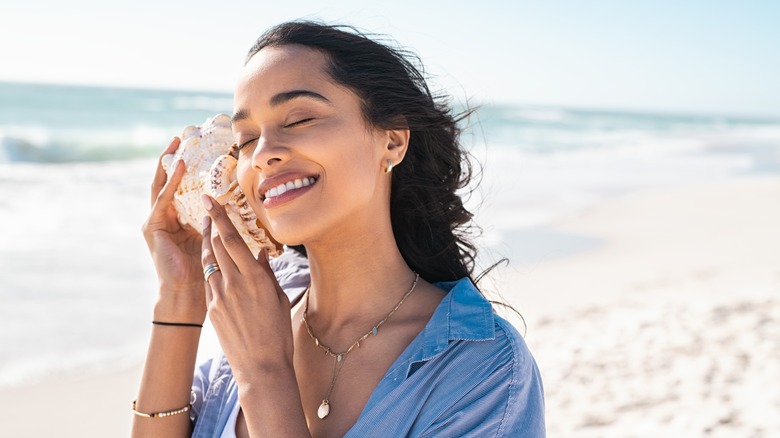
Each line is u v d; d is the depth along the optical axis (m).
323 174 1.57
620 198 16.64
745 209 15.09
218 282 1.64
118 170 18.64
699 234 12.25
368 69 1.63
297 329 1.82
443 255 1.92
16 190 14.10
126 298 7.48
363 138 1.61
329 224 1.58
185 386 1.86
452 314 1.59
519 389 1.53
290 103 1.56
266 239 1.80
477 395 1.52
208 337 3.54
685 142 42.47
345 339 1.69
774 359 5.37
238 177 1.68
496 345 1.56
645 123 80.88
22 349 6.06
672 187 19.19
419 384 1.52
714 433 4.22
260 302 1.60
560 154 30.20
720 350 5.70
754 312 6.68
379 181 1.68
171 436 1.84
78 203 13.02
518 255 10.13
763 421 4.30
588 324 6.80
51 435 4.84
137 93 72.94
